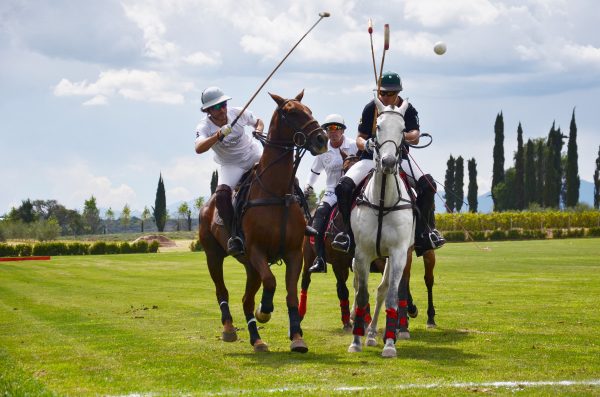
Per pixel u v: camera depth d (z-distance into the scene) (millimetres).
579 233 63812
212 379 9188
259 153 11961
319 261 12828
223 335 11953
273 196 10672
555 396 8008
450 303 17469
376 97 10680
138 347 11828
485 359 10258
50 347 12000
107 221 133500
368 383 8750
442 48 11266
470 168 110000
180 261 42969
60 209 118812
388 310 10602
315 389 8398
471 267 30016
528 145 110062
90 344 12281
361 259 10883
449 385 8562
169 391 8516
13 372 9609
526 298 18312
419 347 11367
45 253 54625
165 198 103750
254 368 9820
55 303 19891
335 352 11055
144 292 22969
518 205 105688
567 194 103750
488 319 14570
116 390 8625
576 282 22594
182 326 14523
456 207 110688
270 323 14680
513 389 8344
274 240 10633
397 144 10297
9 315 17109
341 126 13109
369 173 11195
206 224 12031
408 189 11070
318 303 18250
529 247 46844
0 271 35188
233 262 38438
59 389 8688
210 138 11117
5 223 86125
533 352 10797
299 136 10523
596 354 10602
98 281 28312
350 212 11211
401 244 10633
